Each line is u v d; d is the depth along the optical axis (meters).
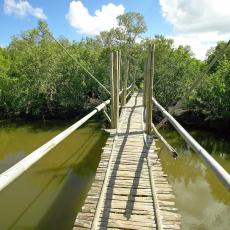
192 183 10.56
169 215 4.96
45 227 7.58
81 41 28.42
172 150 6.24
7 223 7.80
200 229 7.70
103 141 15.77
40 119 23.25
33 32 32.81
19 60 24.11
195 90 19.09
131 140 9.26
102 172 6.72
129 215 5.00
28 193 9.55
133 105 16.78
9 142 16.72
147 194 5.69
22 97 22.69
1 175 3.04
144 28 32.06
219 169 3.11
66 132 5.50
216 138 16.41
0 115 24.00
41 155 3.94
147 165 7.15
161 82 22.86
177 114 20.36
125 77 15.99
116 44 32.03
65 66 23.14
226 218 8.20
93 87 23.78
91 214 5.00
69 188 9.88
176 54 24.66
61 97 22.91
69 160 12.70
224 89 17.19
